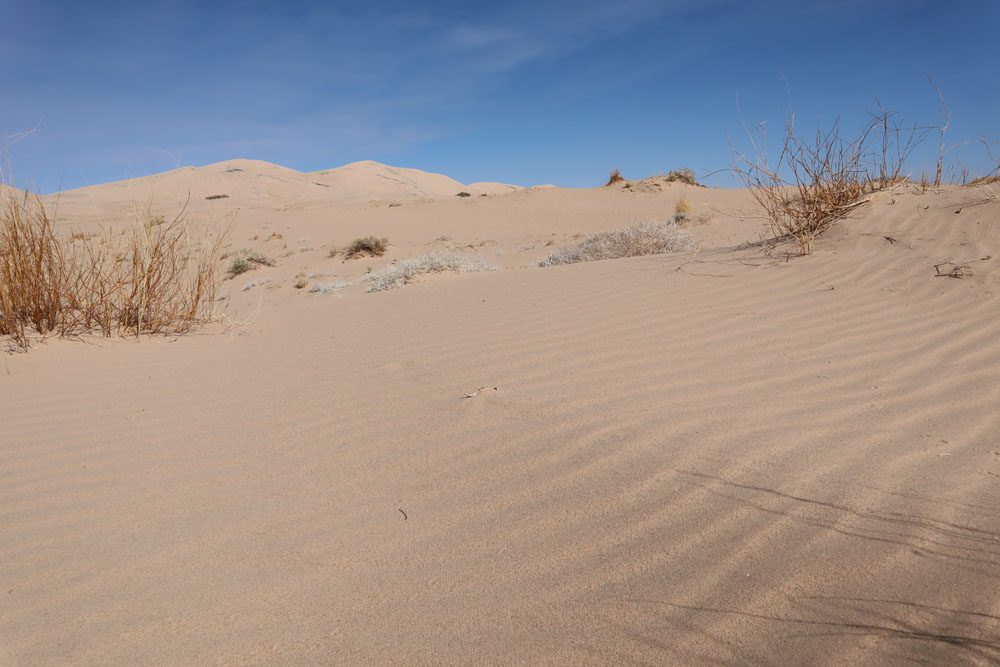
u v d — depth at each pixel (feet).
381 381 13.37
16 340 17.58
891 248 18.01
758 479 7.40
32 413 12.64
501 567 6.29
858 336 13.08
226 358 17.11
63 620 6.10
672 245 32.14
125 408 12.87
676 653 4.79
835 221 20.52
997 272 15.10
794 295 16.26
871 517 6.32
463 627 5.44
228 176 254.68
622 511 7.05
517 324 16.81
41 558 7.30
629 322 15.67
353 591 6.18
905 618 4.83
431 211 93.30
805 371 11.44
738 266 19.56
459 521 7.33
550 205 91.40
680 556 6.05
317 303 29.68
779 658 4.60
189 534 7.63
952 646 4.49
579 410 10.34
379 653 5.23
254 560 6.92
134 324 20.39
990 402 9.32
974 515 6.18
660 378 11.66
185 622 5.91
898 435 8.39
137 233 20.43
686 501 7.07
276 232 79.41
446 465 8.88
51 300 18.76
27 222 18.85
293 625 5.73
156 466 9.83
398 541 7.04
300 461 9.60
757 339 13.51
